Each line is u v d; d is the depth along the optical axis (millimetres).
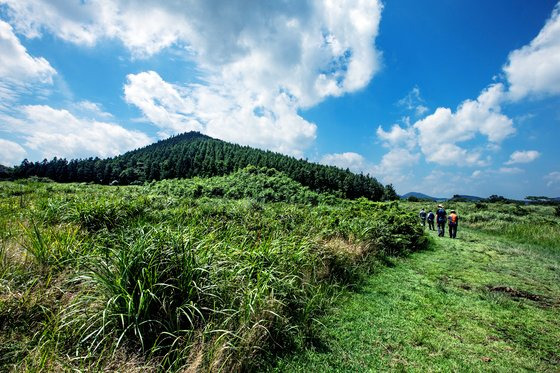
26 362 1933
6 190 8609
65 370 1979
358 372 2496
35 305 2504
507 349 2947
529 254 8125
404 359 2705
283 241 4707
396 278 5176
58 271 3064
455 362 2684
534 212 25719
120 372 2051
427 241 8867
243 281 3195
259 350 2629
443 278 5332
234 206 8477
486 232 14828
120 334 2377
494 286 4926
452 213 11414
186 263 2832
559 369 2643
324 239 6031
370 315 3588
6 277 2760
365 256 5992
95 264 2770
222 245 3943
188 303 2643
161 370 2152
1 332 2244
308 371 2479
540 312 3914
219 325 2607
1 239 3568
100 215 5051
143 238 2996
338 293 4117
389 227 7969
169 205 7656
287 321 3000
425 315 3666
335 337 3033
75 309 2385
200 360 2203
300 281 3959
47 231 3811
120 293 2445
